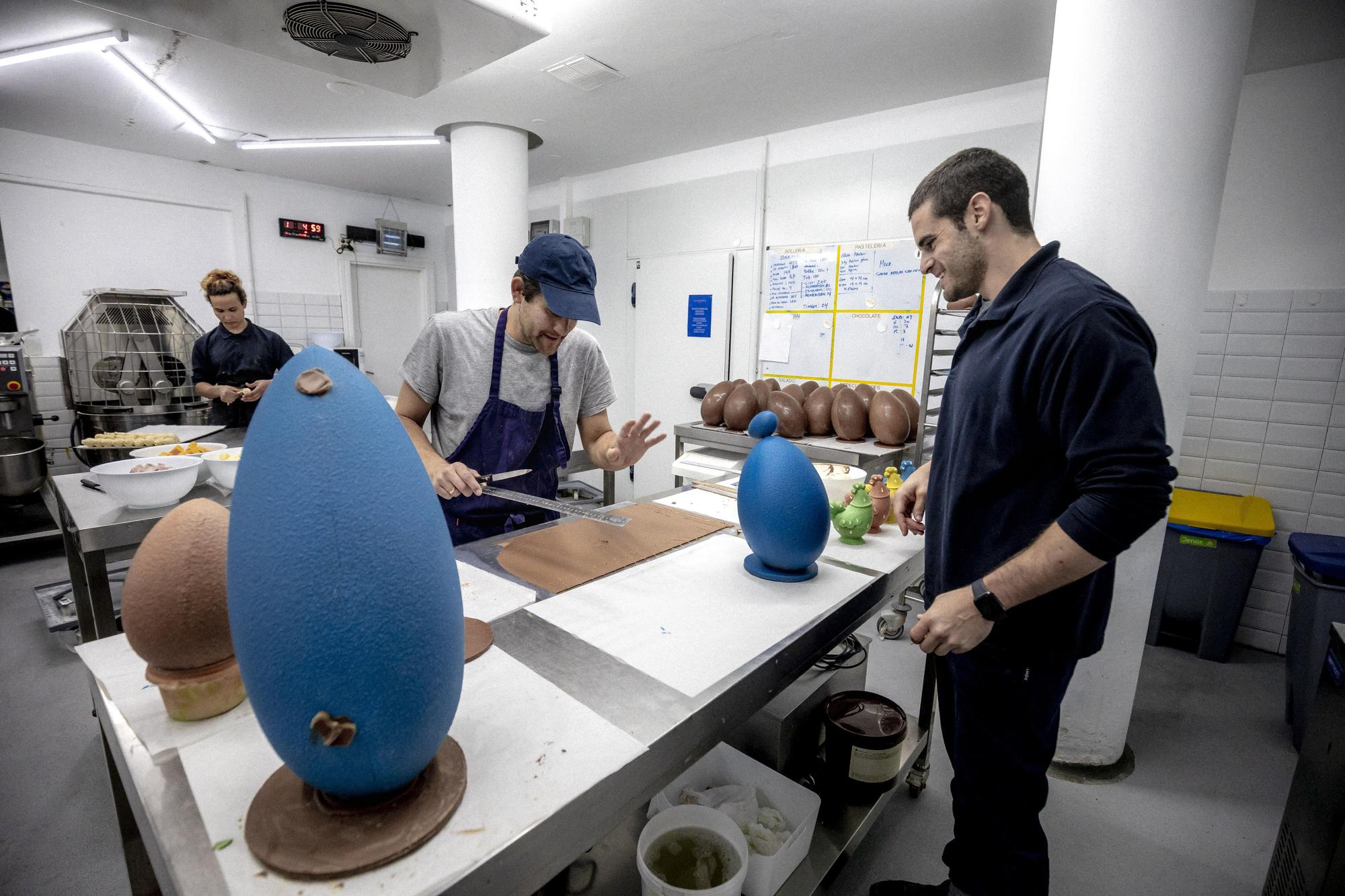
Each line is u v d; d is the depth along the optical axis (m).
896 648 2.51
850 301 3.40
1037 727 1.08
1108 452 0.85
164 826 0.55
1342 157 2.40
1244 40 1.56
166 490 1.70
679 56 2.60
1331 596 1.95
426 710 0.52
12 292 3.79
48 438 3.90
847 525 1.36
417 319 5.84
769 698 0.87
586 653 0.86
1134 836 1.65
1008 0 2.15
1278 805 1.77
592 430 1.71
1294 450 2.58
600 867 1.23
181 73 2.81
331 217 5.11
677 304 4.11
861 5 2.20
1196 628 2.62
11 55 2.60
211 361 3.17
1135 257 1.64
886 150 3.22
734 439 2.88
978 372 1.04
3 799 1.71
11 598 2.92
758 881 1.09
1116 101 1.59
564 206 4.75
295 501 0.48
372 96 3.07
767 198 3.69
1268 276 2.57
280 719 0.50
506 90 2.98
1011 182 1.05
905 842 1.60
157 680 0.67
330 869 0.48
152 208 4.26
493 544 1.28
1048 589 0.89
